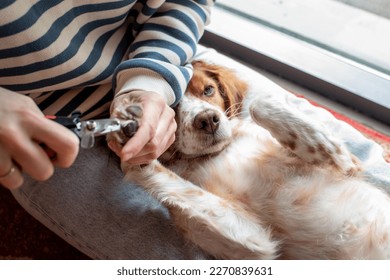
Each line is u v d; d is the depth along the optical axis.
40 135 0.45
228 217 0.81
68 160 0.47
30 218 1.13
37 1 0.71
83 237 0.82
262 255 0.80
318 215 0.82
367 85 1.31
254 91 0.93
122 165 0.85
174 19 0.88
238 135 0.90
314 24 1.47
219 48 1.48
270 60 1.39
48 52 0.73
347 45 1.42
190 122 0.84
